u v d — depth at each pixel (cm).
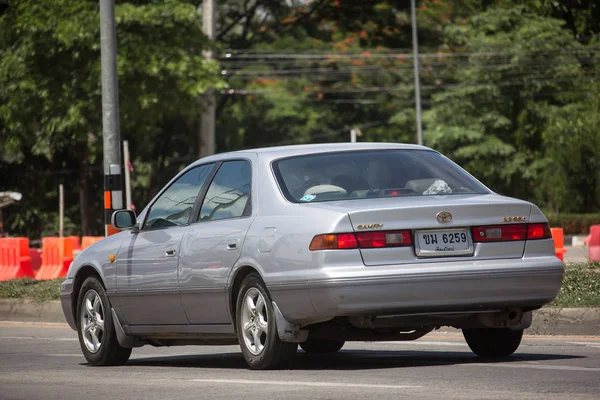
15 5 10162
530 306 2169
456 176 2306
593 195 14525
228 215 2319
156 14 9725
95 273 2703
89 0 9888
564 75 13488
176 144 14725
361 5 13150
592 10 12381
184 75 9794
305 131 16650
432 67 14675
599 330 2950
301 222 2106
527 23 13500
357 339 2239
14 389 2080
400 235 2059
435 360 2391
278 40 15412
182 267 2375
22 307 4312
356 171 2261
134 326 2552
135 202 14688
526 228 2153
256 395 1838
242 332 2236
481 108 13850
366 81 15738
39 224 13338
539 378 1959
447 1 13975
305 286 2061
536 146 14012
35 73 10038
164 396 1883
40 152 10706
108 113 4772
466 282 2067
